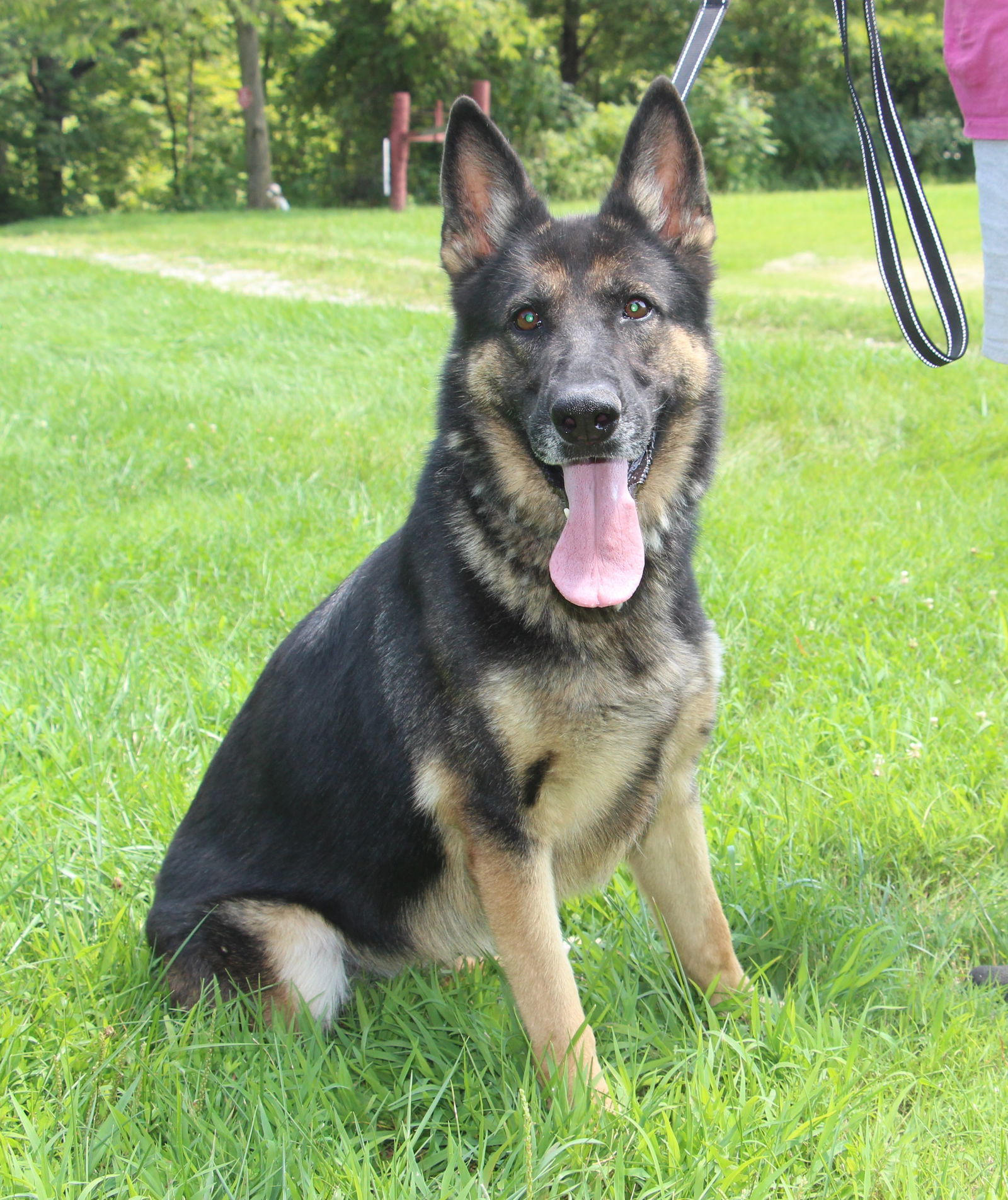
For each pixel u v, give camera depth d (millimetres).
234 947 2867
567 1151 2361
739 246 16156
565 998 2592
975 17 3387
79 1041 2660
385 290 13500
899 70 36562
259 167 28281
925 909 3219
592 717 2662
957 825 3438
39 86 32875
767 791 3617
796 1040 2594
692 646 2863
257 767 3023
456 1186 2242
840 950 2916
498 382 2930
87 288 13844
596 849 2891
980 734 3873
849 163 35219
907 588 4969
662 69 35469
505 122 29047
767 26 35375
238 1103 2510
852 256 14859
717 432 3143
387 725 2811
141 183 35156
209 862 3041
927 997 2773
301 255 16312
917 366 8312
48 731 3998
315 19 30875
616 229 3021
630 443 2719
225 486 6977
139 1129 2439
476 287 3068
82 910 3180
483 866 2674
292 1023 2824
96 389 8977
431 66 29297
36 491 6809
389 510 6289
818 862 3350
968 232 15523
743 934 3125
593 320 2848
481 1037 2713
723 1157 2260
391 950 2996
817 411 7715
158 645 4746
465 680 2676
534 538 2822
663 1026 2787
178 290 13367
